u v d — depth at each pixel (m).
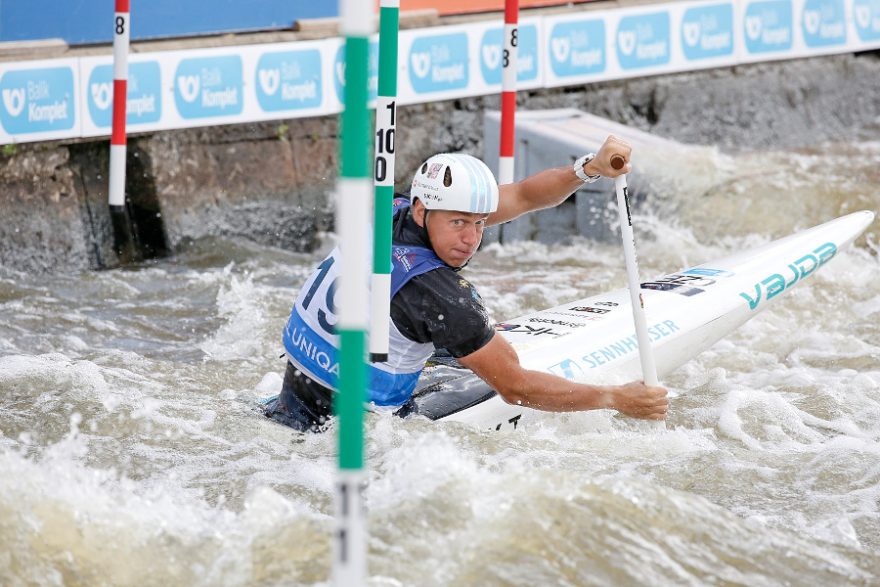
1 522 10.15
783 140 41.12
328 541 10.05
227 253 29.89
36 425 14.49
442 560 9.63
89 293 25.48
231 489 12.55
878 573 10.55
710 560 10.14
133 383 17.11
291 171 31.83
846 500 12.52
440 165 13.21
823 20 40.22
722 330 19.56
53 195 28.42
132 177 29.47
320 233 32.50
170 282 26.70
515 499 10.50
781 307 23.31
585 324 18.50
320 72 31.22
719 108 39.88
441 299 13.33
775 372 19.08
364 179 6.59
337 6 31.67
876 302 23.58
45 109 27.48
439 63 32.66
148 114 28.73
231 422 14.78
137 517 10.71
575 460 13.47
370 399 14.18
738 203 30.09
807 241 22.20
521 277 26.92
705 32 37.53
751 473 13.27
